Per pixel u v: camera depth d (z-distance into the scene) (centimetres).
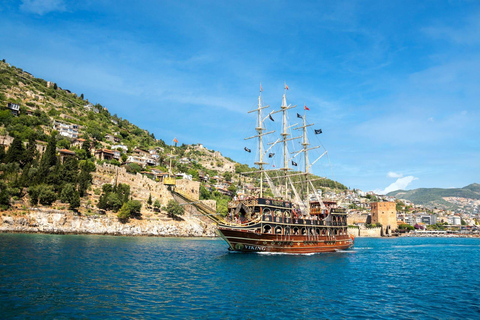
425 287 4509
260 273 5147
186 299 3453
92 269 4778
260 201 7550
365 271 5828
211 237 14912
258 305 3338
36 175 12219
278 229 8169
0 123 16962
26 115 19150
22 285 3612
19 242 7556
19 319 2605
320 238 9000
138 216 13725
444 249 12288
